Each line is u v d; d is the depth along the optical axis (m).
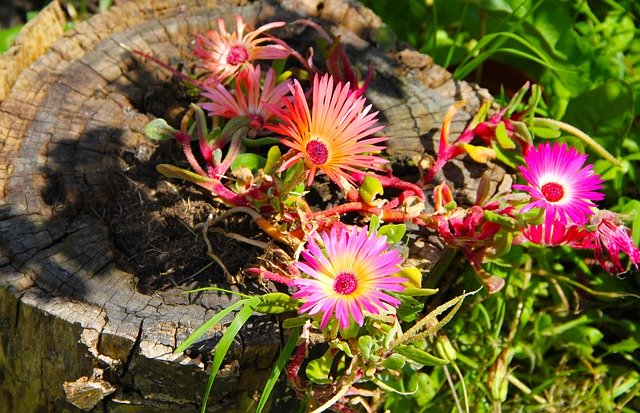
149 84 0.68
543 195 0.60
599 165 0.73
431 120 0.68
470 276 0.71
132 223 0.63
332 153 0.60
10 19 0.88
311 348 0.62
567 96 0.77
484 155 0.65
